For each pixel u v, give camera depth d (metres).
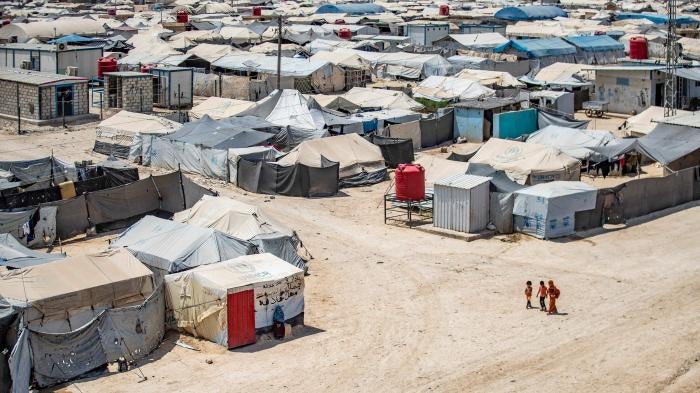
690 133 64.12
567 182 53.06
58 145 73.56
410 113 78.00
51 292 35.16
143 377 33.16
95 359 33.56
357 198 59.78
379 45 123.44
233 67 101.38
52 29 125.88
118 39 125.69
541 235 50.34
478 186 51.00
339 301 41.25
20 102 82.25
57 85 82.00
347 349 35.75
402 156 67.31
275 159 63.06
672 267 45.50
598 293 41.81
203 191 53.97
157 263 41.69
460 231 51.34
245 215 46.09
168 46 111.06
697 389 32.06
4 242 43.03
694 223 53.72
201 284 36.47
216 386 32.38
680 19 148.75
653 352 35.19
